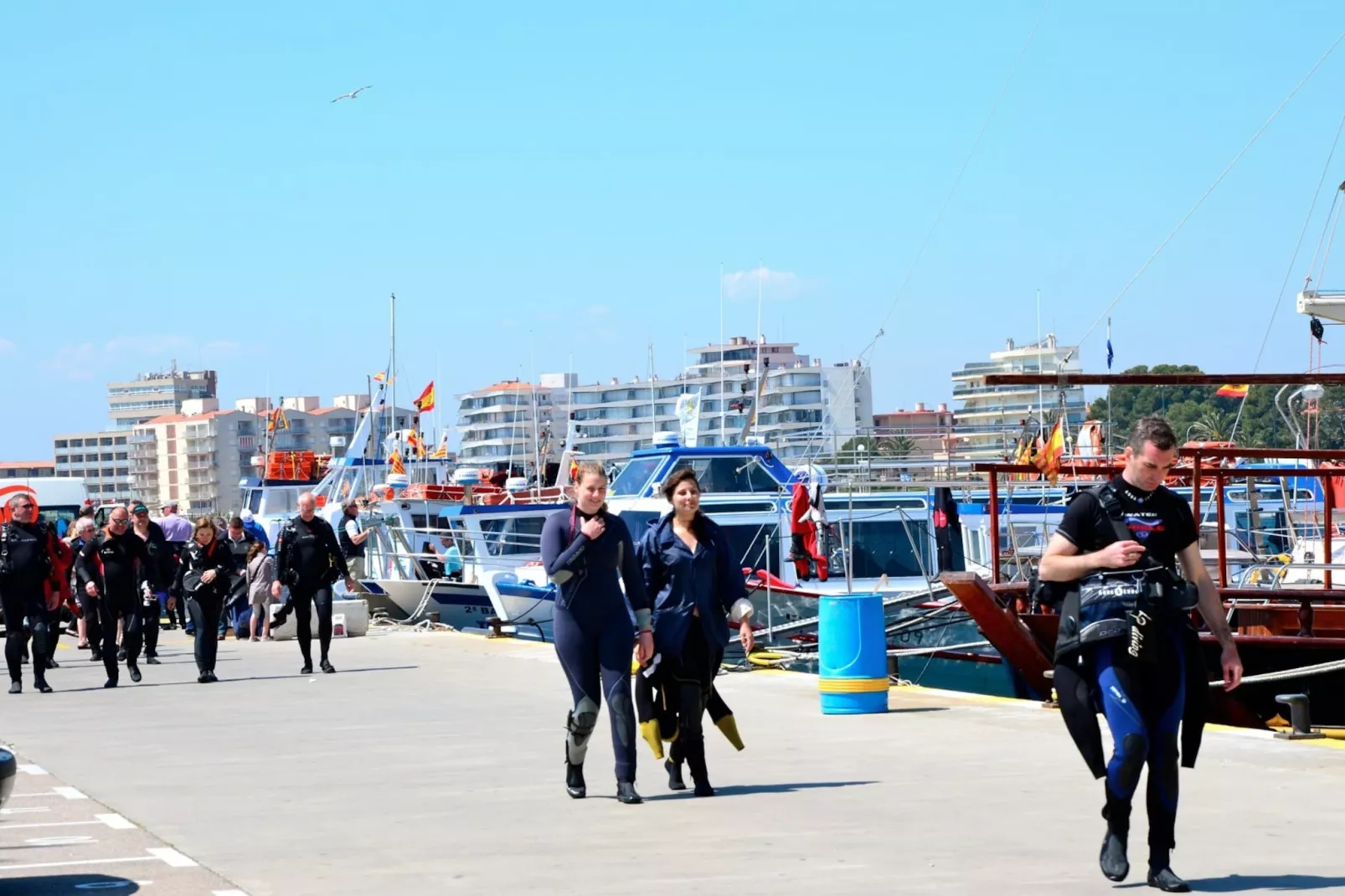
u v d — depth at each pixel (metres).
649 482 26.34
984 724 12.75
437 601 32.81
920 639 19.23
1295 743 11.15
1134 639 6.53
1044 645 15.92
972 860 7.49
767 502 25.62
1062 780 9.94
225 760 11.73
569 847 8.05
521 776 10.62
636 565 9.57
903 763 10.81
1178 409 91.19
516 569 31.05
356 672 19.05
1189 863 7.35
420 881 7.29
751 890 6.90
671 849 7.95
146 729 13.82
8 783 7.27
